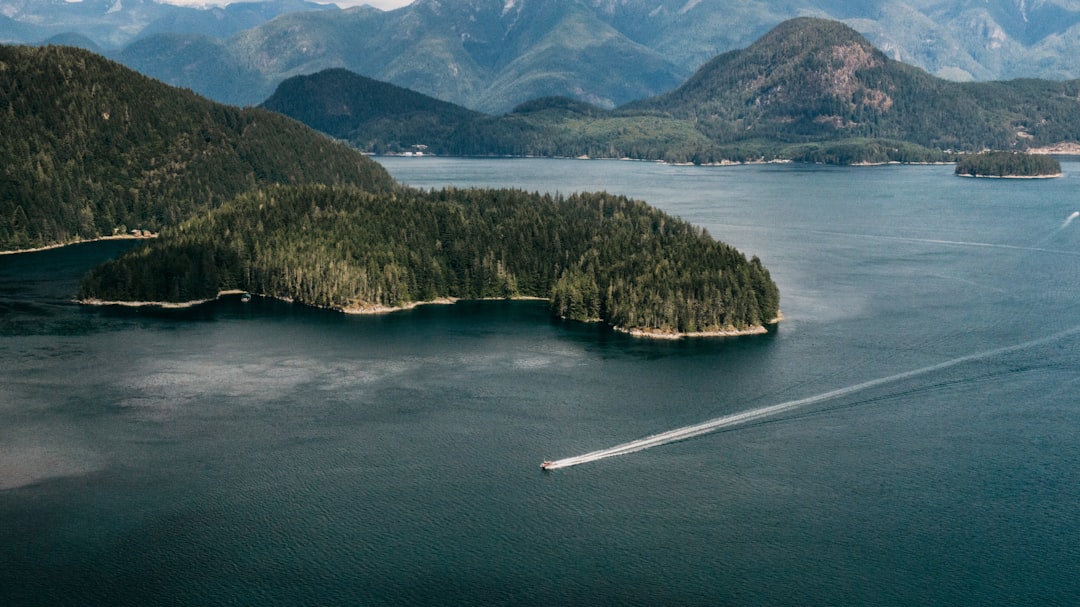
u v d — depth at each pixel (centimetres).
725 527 17650
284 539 17175
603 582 16012
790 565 16512
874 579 16125
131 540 17075
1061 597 15638
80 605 15338
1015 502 18562
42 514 17888
